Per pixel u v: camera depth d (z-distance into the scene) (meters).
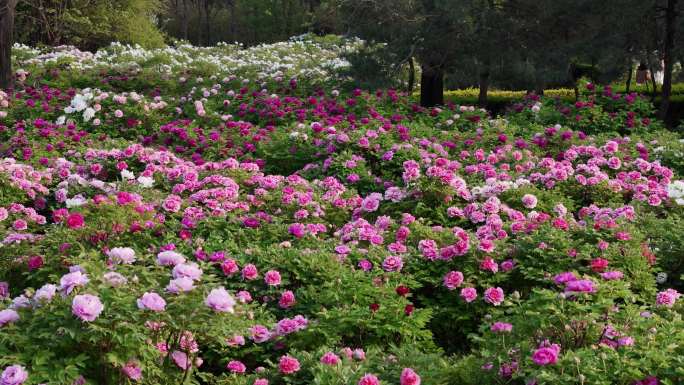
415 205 7.62
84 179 8.55
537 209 7.61
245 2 43.41
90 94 12.99
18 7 29.80
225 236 6.52
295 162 10.29
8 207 7.73
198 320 3.76
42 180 8.59
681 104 18.11
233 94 15.51
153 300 3.63
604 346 3.74
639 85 21.70
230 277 5.55
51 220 8.22
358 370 3.95
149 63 19.75
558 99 13.24
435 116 12.99
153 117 12.83
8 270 5.66
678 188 7.66
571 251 5.75
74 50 22.75
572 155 9.34
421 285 5.54
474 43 17.20
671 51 15.94
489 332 4.34
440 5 15.86
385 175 9.26
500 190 7.70
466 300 5.42
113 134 12.46
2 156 10.23
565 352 3.97
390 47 16.86
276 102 13.68
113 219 6.08
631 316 4.12
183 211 7.32
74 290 3.70
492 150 10.31
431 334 5.12
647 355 3.67
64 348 3.62
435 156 9.54
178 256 4.27
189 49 24.72
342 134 9.80
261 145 10.67
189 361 4.14
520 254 5.93
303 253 5.78
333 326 4.83
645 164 8.97
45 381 3.46
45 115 13.12
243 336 4.77
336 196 7.87
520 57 17.77
